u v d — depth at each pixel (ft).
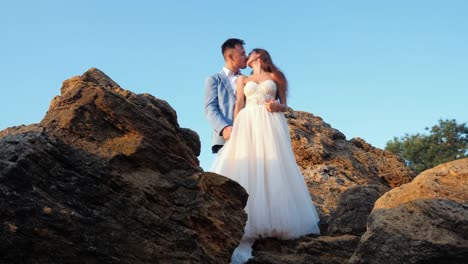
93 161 18.02
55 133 18.49
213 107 27.89
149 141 19.29
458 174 20.47
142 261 17.15
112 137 19.11
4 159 17.06
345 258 22.29
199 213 18.53
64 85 23.50
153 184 18.49
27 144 17.42
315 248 22.52
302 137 36.52
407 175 35.94
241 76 27.02
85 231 16.81
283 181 23.93
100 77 23.43
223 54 29.32
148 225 17.66
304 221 24.30
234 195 20.67
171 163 19.49
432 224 18.81
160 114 21.06
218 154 26.30
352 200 25.88
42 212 16.48
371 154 37.83
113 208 17.52
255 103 25.75
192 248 17.88
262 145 24.56
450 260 18.21
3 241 15.88
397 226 19.12
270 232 23.08
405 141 101.50
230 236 19.35
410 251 18.53
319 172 34.27
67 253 16.44
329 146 37.04
